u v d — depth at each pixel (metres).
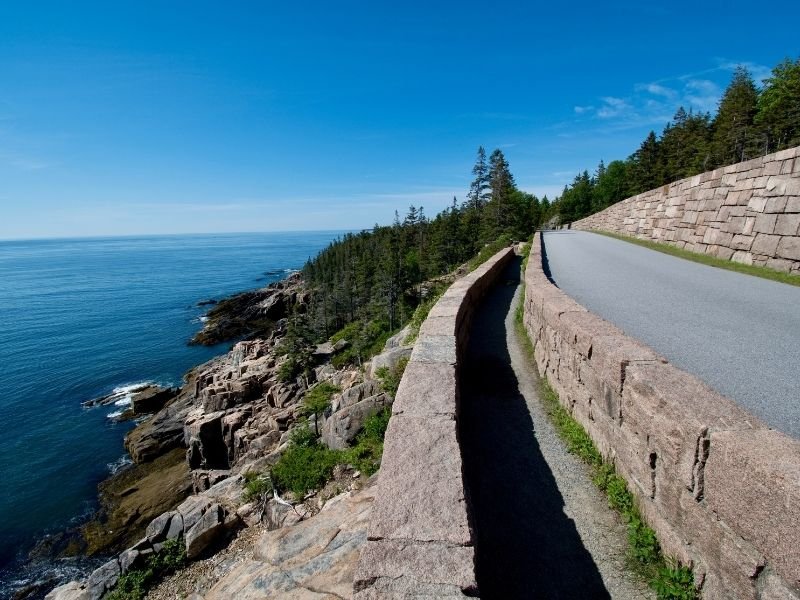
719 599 2.62
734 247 13.60
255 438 23.95
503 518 4.08
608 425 4.40
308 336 42.78
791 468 2.14
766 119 47.09
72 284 127.25
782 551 2.12
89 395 40.25
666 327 7.06
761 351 5.79
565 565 3.49
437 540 2.45
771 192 11.93
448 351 5.40
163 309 83.69
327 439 10.96
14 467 27.23
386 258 68.56
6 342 59.56
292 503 9.39
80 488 24.72
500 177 58.22
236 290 109.00
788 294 9.09
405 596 2.15
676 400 3.08
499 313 11.81
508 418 6.01
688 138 60.09
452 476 2.98
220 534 10.59
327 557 5.05
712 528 2.68
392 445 3.41
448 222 66.88
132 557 10.31
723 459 2.55
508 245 31.75
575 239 27.70
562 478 4.57
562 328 6.04
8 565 18.42
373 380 11.71
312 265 104.69
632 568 3.38
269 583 5.00
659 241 20.66
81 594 9.95
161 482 24.53
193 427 27.05
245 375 34.91
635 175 70.81
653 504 3.46
